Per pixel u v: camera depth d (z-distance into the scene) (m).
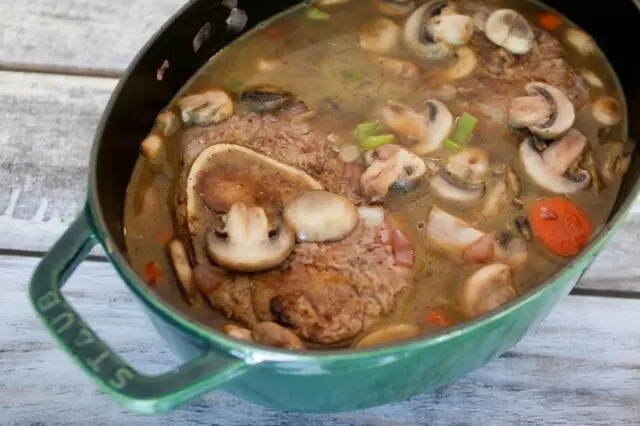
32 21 0.90
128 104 0.73
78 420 0.74
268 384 0.66
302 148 0.77
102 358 0.62
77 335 0.62
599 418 0.73
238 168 0.75
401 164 0.75
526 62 0.81
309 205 0.72
